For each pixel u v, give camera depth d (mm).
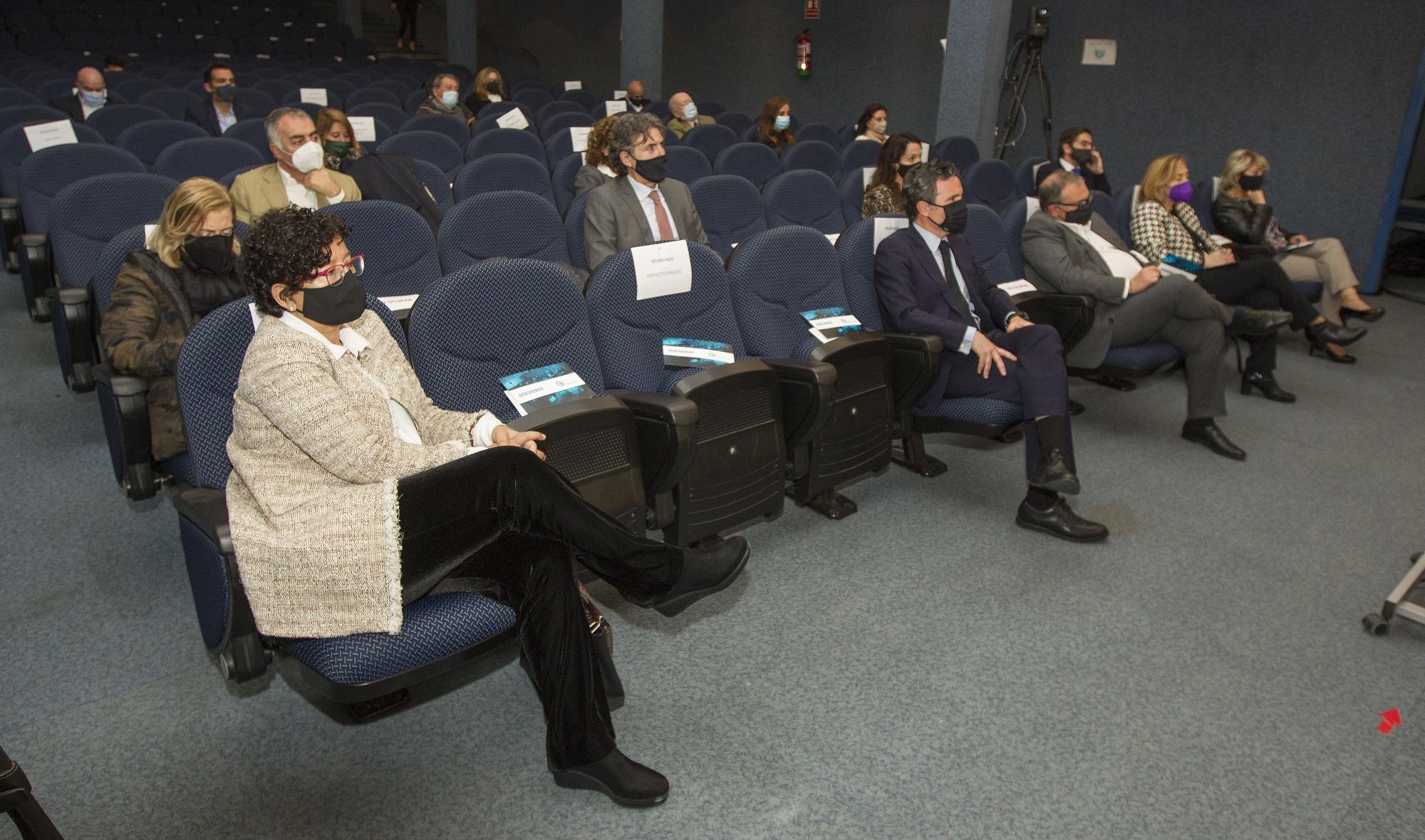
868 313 3010
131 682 1935
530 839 1568
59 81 6605
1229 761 1802
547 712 1600
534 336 2160
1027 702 1958
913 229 3020
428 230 2979
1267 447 3488
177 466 2238
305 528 1462
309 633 1454
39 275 3422
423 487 1485
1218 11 6980
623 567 1722
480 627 1551
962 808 1658
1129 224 4434
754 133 7191
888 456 2822
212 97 5988
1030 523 2744
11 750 1725
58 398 3400
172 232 2271
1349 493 3082
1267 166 4543
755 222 4195
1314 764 1802
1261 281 4055
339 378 1609
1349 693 2031
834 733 1844
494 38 14305
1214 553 2650
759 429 2361
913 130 9836
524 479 1591
